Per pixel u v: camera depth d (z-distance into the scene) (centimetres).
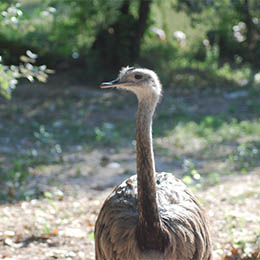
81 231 835
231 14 2505
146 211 499
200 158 1284
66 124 1596
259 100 1878
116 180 1138
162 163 1245
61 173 1176
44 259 736
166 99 1898
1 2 855
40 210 927
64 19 2156
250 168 1174
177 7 2059
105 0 2050
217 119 1619
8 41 2114
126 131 1552
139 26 2170
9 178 1114
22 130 1524
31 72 830
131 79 509
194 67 2366
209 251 564
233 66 2464
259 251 726
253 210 895
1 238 796
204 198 971
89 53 2170
